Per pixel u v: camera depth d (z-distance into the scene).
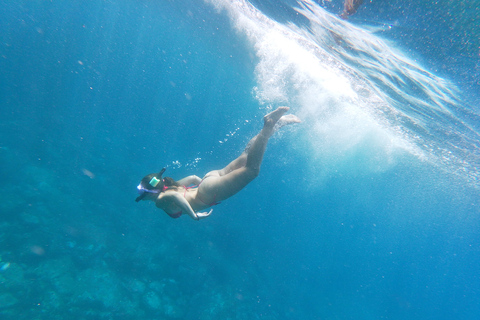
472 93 7.86
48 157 16.83
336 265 35.88
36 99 30.47
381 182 45.81
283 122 3.68
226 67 39.34
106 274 10.28
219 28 23.22
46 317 7.73
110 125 35.47
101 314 8.75
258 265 20.08
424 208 49.81
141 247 12.91
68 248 10.49
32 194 12.53
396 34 6.48
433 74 7.66
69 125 25.66
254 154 2.94
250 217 30.78
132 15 39.97
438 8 4.98
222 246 18.80
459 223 49.41
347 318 21.92
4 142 16.02
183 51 47.94
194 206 3.33
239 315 12.72
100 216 13.55
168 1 24.98
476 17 4.78
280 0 9.10
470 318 50.75
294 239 34.44
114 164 20.83
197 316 11.18
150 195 3.37
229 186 3.04
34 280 8.59
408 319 30.20
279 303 16.94
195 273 13.56
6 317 7.20
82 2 44.62
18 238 9.72
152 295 10.72
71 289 8.95
